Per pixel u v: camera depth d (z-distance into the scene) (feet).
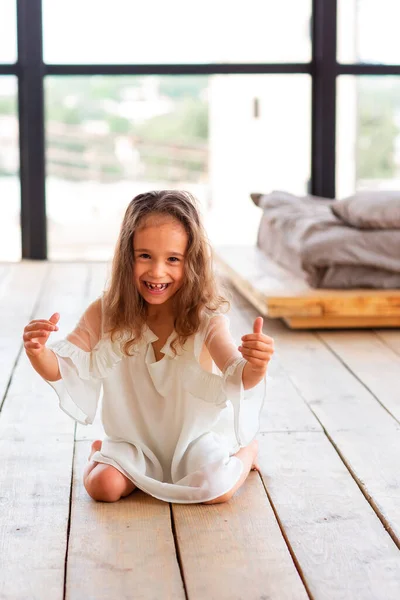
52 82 51.49
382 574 5.91
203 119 51.44
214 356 6.95
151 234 6.83
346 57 19.92
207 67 19.47
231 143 28.04
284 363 11.59
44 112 19.75
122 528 6.61
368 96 31.81
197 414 7.21
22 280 17.75
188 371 7.09
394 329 13.70
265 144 24.94
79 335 7.14
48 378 6.86
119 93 51.72
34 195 20.07
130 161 40.98
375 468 7.87
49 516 6.84
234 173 27.78
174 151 41.22
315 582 5.79
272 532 6.55
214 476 7.06
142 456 7.27
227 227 26.32
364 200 14.01
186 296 6.99
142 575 5.89
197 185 38.45
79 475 7.71
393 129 31.91
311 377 10.91
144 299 7.13
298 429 8.95
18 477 7.66
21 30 19.29
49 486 7.45
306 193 21.43
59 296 16.03
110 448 7.29
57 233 28.32
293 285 14.21
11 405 9.77
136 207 6.96
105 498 7.06
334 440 8.61
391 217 13.62
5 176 39.73
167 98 51.39
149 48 25.55
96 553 6.21
